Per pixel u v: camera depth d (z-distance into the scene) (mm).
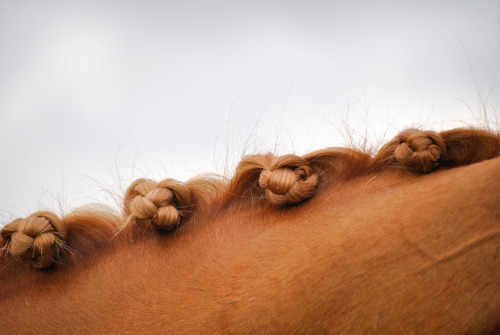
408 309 781
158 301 849
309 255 813
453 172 826
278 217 863
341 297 792
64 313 867
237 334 808
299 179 864
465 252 784
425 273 785
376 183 854
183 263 862
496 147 843
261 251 839
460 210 793
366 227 808
